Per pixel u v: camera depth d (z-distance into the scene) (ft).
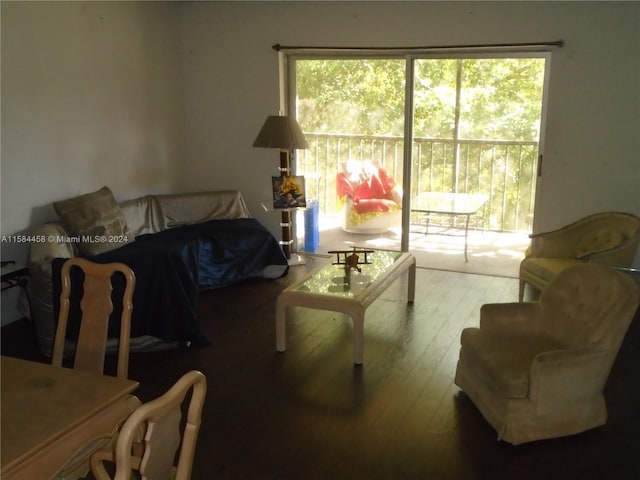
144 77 16.58
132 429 3.75
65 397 5.33
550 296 9.44
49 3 13.17
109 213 13.19
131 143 16.31
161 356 11.28
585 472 7.75
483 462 7.97
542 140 15.55
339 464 7.93
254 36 17.34
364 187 19.80
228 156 18.48
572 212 15.70
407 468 7.84
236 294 14.87
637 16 14.14
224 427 8.81
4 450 4.53
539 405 8.17
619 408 9.37
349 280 11.82
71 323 10.97
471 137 18.65
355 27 16.42
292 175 17.15
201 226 15.89
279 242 18.51
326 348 11.61
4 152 12.39
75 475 5.25
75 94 14.16
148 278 11.21
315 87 17.83
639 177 14.92
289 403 9.52
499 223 20.71
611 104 14.78
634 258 14.74
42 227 11.92
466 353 9.44
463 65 17.34
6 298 12.87
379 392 9.86
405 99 16.83
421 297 14.55
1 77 12.16
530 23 14.97
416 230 21.25
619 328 8.21
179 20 17.94
